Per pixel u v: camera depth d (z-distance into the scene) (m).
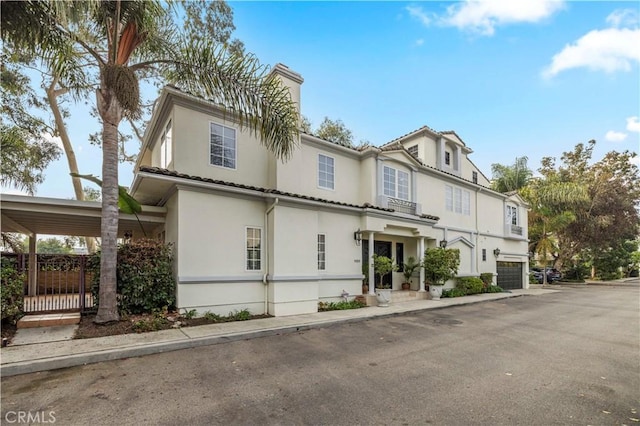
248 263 9.86
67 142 17.73
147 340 6.60
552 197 27.41
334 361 5.86
